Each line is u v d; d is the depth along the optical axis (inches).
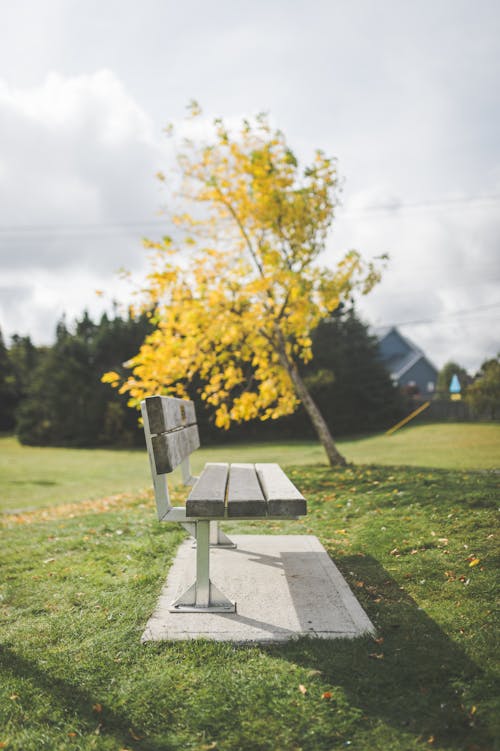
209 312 333.7
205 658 99.8
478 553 148.9
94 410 1338.6
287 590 129.9
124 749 77.4
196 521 119.5
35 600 132.1
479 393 964.0
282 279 329.7
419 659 97.7
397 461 457.7
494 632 106.1
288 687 90.3
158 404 119.8
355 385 1144.8
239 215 352.8
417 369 1754.4
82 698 89.4
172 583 135.9
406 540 168.2
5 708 86.7
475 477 254.5
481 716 81.4
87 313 1576.0
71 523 229.0
